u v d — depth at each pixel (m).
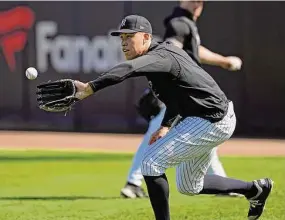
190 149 15.46
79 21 49.09
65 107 14.28
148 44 15.18
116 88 49.12
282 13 47.97
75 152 37.66
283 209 21.02
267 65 48.28
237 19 48.28
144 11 48.41
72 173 29.45
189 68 14.97
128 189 23.05
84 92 14.05
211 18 48.41
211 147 15.73
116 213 20.50
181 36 20.66
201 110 15.30
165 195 15.46
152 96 21.61
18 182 26.89
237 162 33.62
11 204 22.14
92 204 22.05
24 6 49.34
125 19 15.23
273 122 48.25
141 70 14.23
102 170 30.39
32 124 49.91
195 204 21.98
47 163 32.62
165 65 14.56
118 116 49.16
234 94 48.53
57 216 20.12
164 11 48.06
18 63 49.59
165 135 15.74
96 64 48.97
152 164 15.38
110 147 40.69
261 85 48.38
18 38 49.50
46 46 49.34
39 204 22.11
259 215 17.95
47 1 49.22
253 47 48.31
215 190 16.98
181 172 16.44
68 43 49.16
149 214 20.31
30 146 40.75
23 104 49.81
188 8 21.38
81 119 49.69
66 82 14.09
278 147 41.62
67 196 23.69
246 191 17.34
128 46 15.09
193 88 15.10
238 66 22.66
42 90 14.21
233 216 20.09
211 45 48.47
